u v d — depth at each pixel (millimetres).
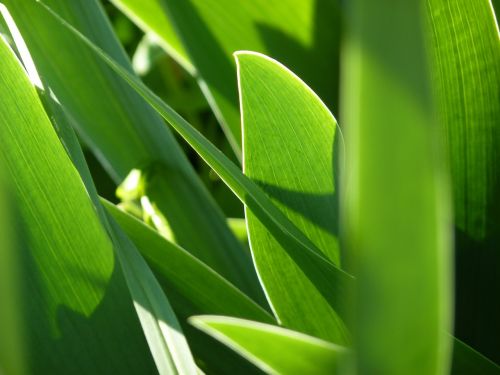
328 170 407
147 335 375
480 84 442
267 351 308
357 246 233
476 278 462
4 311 275
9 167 378
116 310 391
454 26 435
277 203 411
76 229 387
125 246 392
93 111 502
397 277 236
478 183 454
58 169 385
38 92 406
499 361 459
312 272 396
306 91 399
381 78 219
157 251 439
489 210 456
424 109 223
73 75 491
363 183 228
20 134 381
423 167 227
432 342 248
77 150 405
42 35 481
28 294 378
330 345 306
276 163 408
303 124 404
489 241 459
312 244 395
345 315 390
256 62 395
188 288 436
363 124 223
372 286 236
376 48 218
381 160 226
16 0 475
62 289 384
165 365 368
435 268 237
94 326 387
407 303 239
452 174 454
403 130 224
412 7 219
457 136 450
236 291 433
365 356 244
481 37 436
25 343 373
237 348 307
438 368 254
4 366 280
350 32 218
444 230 236
